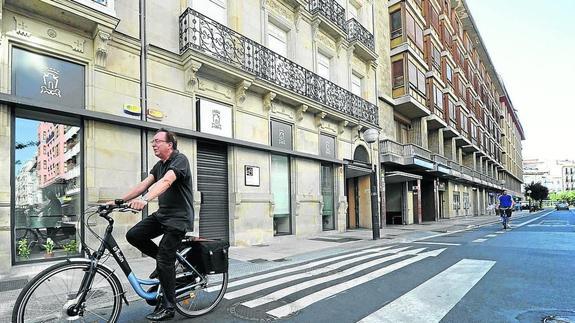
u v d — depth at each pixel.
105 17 7.48
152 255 3.90
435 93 26.83
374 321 3.71
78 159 7.40
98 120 7.60
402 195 21.92
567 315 3.84
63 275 3.14
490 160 47.53
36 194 6.77
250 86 11.05
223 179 10.44
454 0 35.03
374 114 18.16
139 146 8.27
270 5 12.66
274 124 12.40
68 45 7.30
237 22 11.05
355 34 17.22
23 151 6.66
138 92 8.40
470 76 40.53
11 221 6.36
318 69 15.29
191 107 9.45
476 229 16.73
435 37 28.16
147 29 8.77
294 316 3.89
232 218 10.30
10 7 6.55
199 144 9.84
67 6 6.94
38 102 6.61
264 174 11.41
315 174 13.89
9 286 5.49
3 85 6.37
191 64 9.14
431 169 23.58
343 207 15.30
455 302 4.34
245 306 4.26
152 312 4.06
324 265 7.03
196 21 9.38
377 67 19.69
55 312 3.08
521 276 5.73
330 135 15.22
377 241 11.50
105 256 3.48
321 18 14.64
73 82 7.44
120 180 7.87
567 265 6.64
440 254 8.18
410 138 25.12
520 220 25.62
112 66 7.98
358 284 5.31
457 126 32.50
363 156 17.91
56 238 6.99
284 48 13.57
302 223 13.03
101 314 3.31
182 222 3.66
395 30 22.70
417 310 4.05
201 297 4.23
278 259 7.93
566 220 24.53
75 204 7.29
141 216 8.02
